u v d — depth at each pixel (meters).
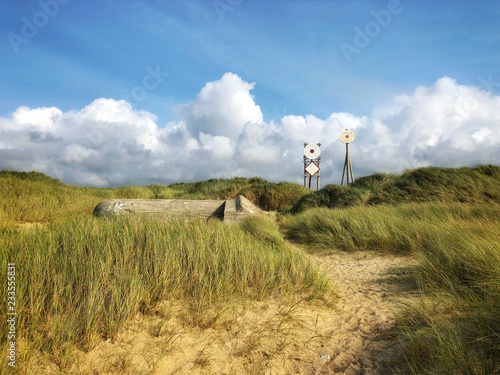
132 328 2.73
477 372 2.09
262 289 3.79
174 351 2.52
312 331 3.17
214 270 3.93
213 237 5.23
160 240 4.54
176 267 3.80
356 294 4.39
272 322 3.23
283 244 6.48
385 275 5.20
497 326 2.59
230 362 2.52
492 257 4.08
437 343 2.57
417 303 3.62
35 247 3.64
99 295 2.88
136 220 5.71
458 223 6.77
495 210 7.92
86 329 2.45
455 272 4.32
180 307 3.22
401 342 2.84
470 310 3.13
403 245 6.57
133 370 2.23
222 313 3.19
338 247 7.28
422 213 8.57
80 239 4.17
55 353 2.23
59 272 3.13
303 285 4.22
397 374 2.38
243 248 4.86
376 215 8.34
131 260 3.81
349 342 3.00
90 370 2.16
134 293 2.98
